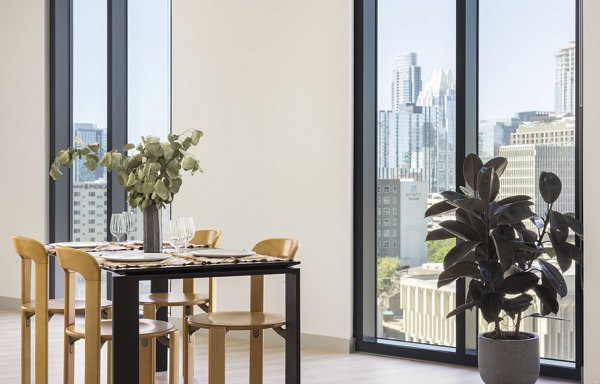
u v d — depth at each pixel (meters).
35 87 7.14
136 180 3.86
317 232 5.50
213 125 6.05
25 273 3.99
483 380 4.10
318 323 5.49
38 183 7.11
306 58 5.56
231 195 5.95
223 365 3.59
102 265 3.36
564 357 4.59
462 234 4.03
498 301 3.97
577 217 4.52
